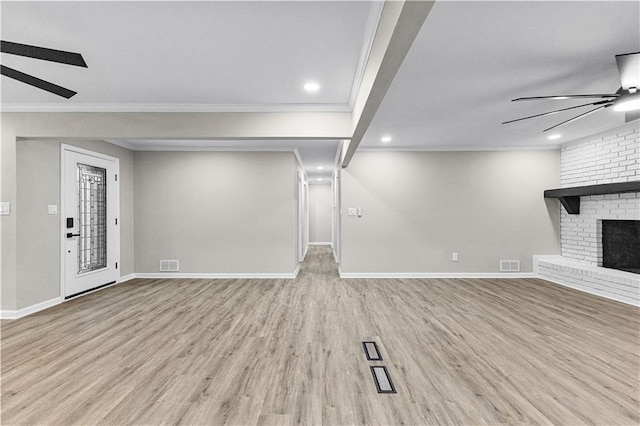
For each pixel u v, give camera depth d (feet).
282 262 19.85
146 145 19.15
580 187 16.71
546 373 7.93
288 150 19.84
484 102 11.69
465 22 6.81
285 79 10.01
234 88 10.76
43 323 11.56
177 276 19.77
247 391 7.16
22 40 7.73
